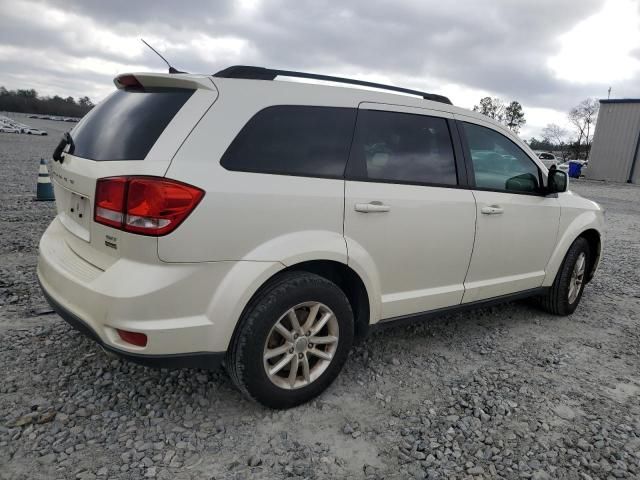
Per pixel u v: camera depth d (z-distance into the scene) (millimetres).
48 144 29344
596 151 29172
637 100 26969
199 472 2260
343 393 3018
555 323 4500
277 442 2508
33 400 2699
